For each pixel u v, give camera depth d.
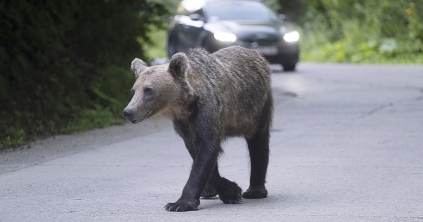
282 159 12.88
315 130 16.23
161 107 8.73
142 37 21.66
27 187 10.73
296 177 11.34
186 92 8.73
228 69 9.48
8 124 15.79
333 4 43.56
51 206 9.46
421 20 37.16
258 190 10.05
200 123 8.84
